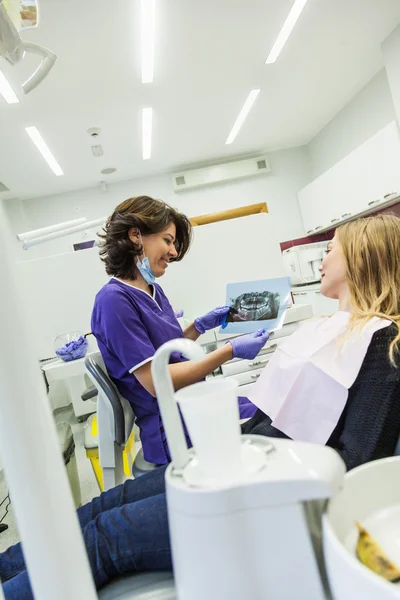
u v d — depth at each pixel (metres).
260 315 1.45
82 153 3.90
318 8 2.53
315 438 0.76
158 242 1.27
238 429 0.39
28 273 2.33
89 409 3.49
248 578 0.37
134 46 2.51
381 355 0.69
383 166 3.45
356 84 3.79
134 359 1.05
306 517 0.37
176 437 0.42
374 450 0.64
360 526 0.42
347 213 4.10
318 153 4.96
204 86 3.17
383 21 2.86
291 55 3.00
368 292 0.81
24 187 4.43
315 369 0.78
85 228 2.19
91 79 2.75
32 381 0.32
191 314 2.31
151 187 5.03
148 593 0.60
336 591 0.35
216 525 0.36
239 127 4.12
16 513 0.33
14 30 0.58
